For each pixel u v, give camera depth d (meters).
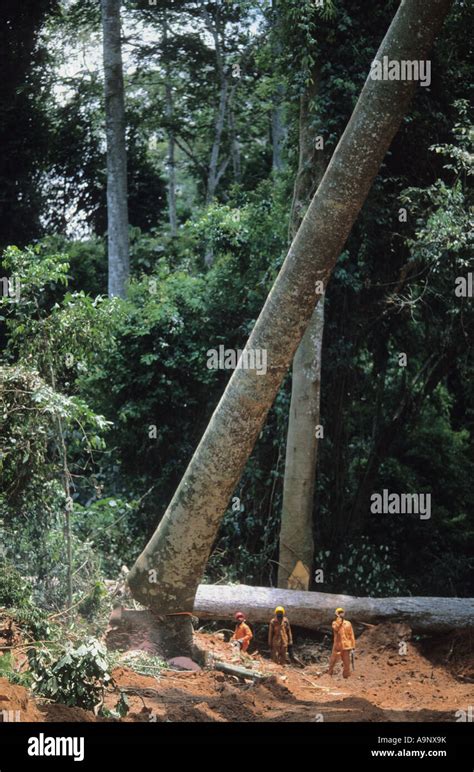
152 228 35.25
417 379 22.52
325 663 16.56
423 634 16.61
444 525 25.22
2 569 12.34
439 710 11.17
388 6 19.45
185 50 33.62
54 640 11.62
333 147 19.34
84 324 14.78
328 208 13.23
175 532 13.88
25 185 32.06
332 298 19.97
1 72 32.81
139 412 21.33
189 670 13.28
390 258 20.61
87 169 34.56
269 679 12.45
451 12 21.30
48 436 14.02
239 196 23.44
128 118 35.50
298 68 19.73
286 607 16.59
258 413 13.61
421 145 20.41
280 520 19.95
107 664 9.05
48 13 33.44
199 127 36.06
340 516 20.81
